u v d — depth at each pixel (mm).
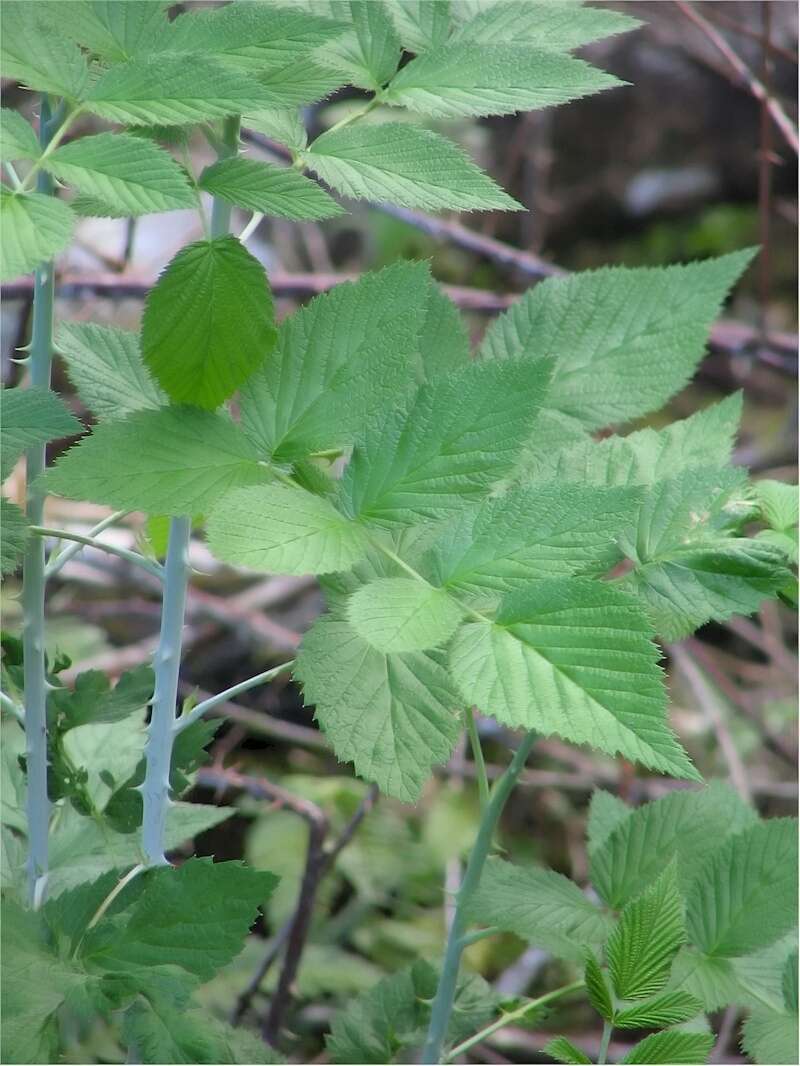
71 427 645
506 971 1252
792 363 1514
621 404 777
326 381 667
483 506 643
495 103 664
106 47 635
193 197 599
